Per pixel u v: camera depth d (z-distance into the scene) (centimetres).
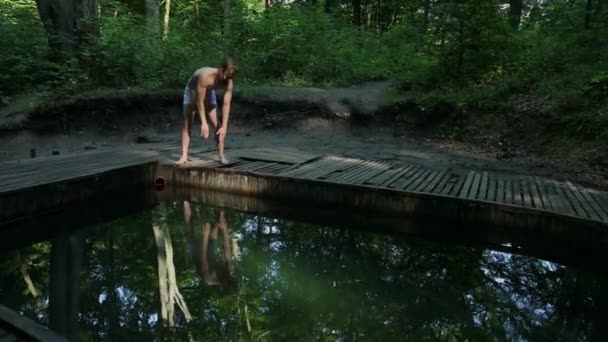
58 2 979
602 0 891
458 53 962
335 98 980
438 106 888
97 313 360
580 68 812
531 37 995
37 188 516
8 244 493
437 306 382
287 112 970
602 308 384
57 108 873
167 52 1048
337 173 616
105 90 941
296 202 582
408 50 1312
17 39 977
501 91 854
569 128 721
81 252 497
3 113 859
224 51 1096
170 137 907
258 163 674
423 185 562
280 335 327
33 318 351
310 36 1188
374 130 933
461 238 512
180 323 342
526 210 476
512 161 723
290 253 499
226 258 480
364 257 492
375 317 358
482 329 344
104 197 593
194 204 641
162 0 1686
